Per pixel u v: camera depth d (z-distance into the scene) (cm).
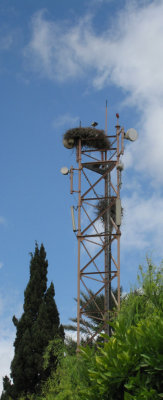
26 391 1986
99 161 2217
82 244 2103
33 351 2022
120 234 2069
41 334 2038
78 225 2131
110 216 2148
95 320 2417
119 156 2195
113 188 2164
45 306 2139
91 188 2198
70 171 2216
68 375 1171
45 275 2288
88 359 928
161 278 1011
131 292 1030
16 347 2095
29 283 2238
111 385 827
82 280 2045
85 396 862
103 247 2084
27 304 2191
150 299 985
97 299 2458
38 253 2328
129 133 2181
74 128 2261
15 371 1998
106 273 2047
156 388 789
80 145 2244
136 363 805
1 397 2011
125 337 849
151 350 796
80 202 2170
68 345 1572
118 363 809
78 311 1986
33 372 1980
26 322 2120
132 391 806
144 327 824
